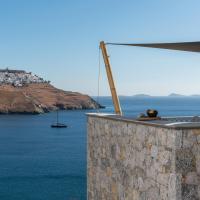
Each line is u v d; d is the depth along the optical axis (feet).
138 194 29.48
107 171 35.55
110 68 39.68
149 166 27.78
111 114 38.52
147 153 28.09
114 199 34.04
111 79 39.86
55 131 451.53
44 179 191.01
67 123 560.61
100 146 37.14
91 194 39.96
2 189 171.42
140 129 29.17
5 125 525.75
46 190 168.86
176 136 24.66
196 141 24.90
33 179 191.11
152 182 27.35
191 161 24.85
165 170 25.71
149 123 27.63
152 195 27.37
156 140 26.84
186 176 24.77
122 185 32.32
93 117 38.86
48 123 558.15
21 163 238.27
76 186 175.94
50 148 307.99
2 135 405.80
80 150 296.71
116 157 33.53
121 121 32.45
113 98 39.93
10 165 231.30
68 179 190.49
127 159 31.32
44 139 371.15
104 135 36.11
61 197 157.58
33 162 241.14
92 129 39.24
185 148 24.75
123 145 32.09
